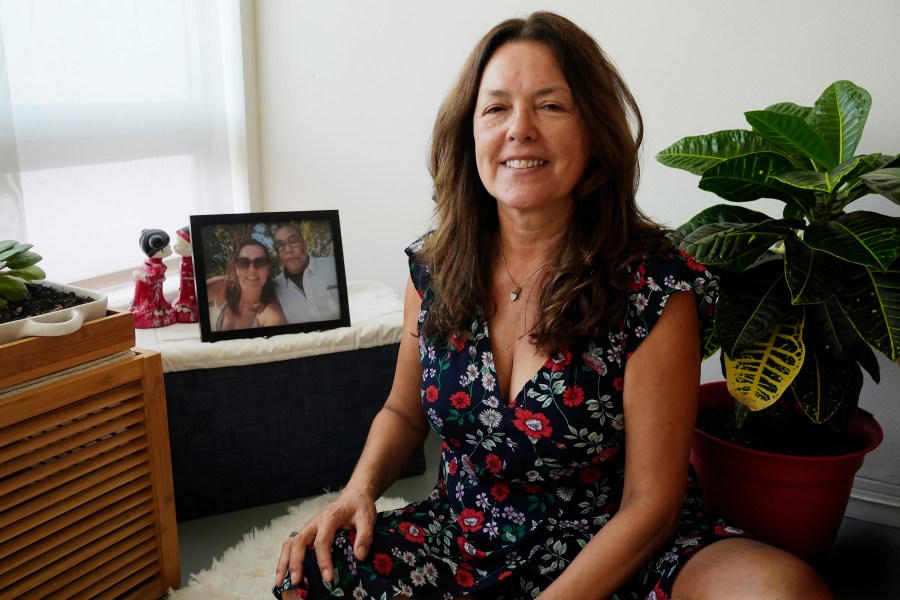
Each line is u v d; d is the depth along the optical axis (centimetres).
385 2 239
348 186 261
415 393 150
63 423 153
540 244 134
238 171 265
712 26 200
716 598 107
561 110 126
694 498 134
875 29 184
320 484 212
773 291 154
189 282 207
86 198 228
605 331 125
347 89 252
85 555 158
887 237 137
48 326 147
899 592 179
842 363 155
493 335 134
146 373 164
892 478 202
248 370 196
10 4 203
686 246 155
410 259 150
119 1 227
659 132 212
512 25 131
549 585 121
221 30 253
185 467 196
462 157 138
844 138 158
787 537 166
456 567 128
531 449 127
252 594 171
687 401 124
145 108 238
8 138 189
